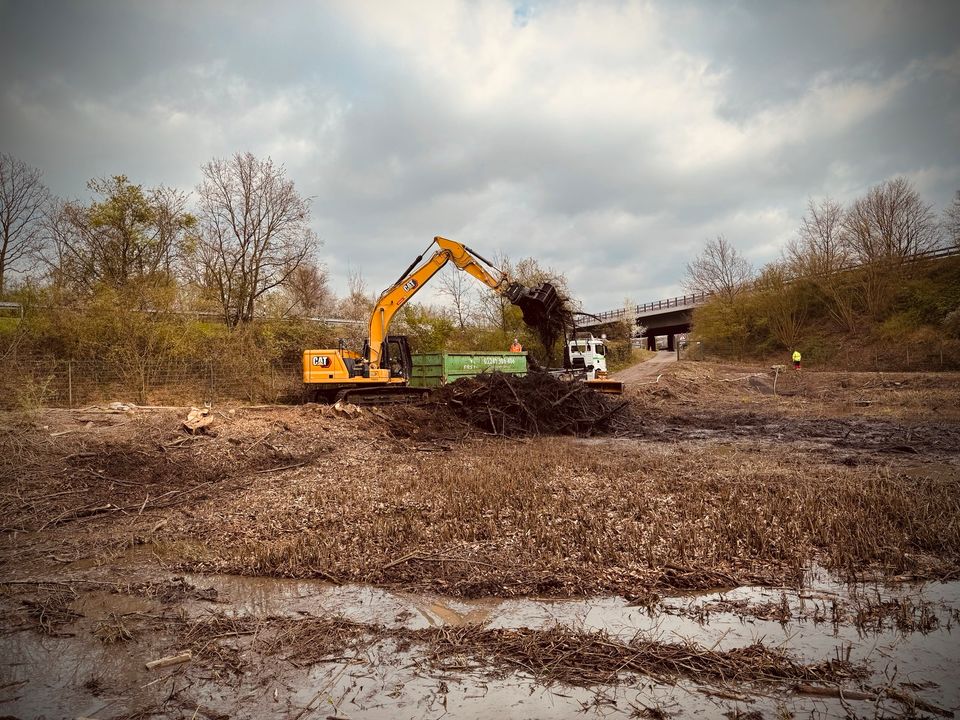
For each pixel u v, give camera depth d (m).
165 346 21.05
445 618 4.93
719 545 6.38
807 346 44.34
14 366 16.03
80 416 13.81
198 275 25.66
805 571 5.72
